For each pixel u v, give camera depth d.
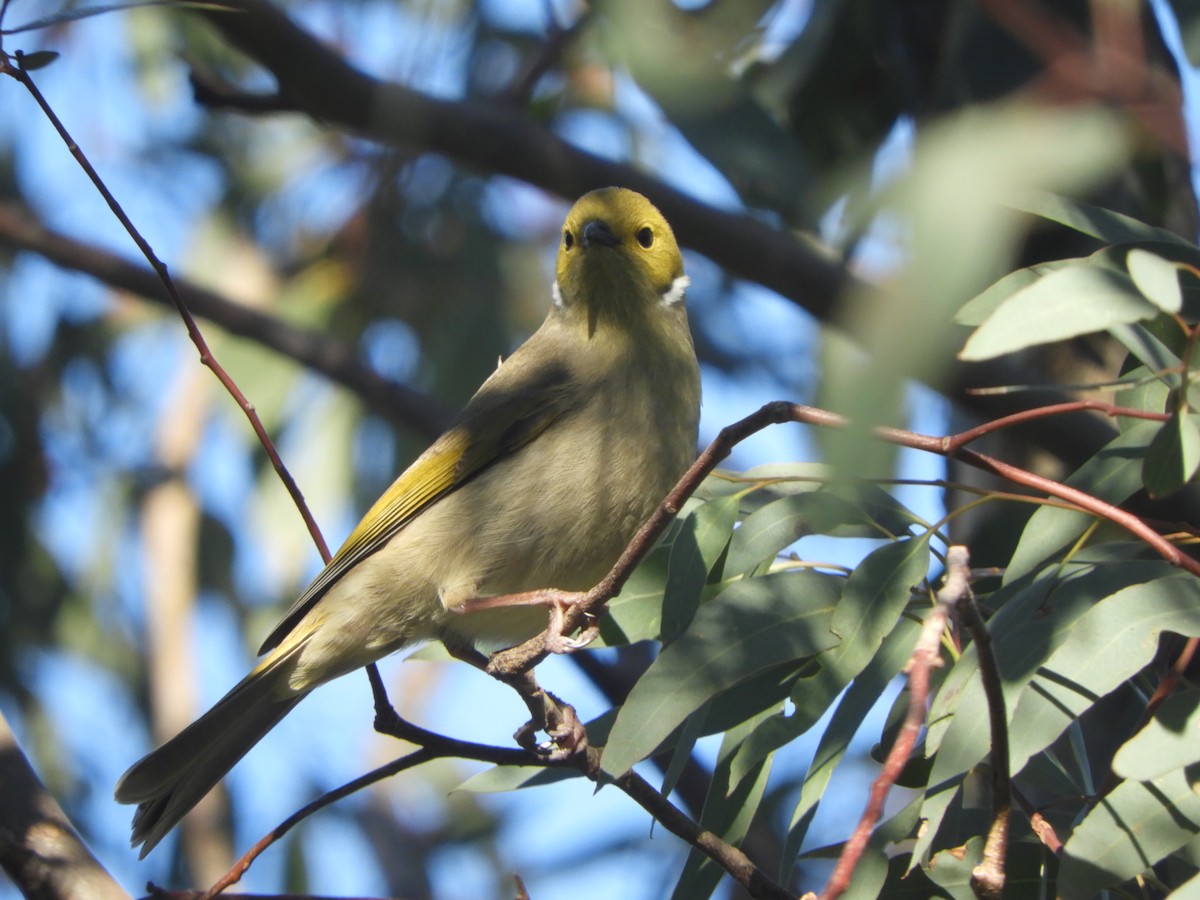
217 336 16.22
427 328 15.30
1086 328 4.90
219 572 15.83
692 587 7.00
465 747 7.20
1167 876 6.66
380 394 13.98
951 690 6.03
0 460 15.81
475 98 12.76
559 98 13.73
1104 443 8.70
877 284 5.88
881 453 5.45
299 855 15.46
